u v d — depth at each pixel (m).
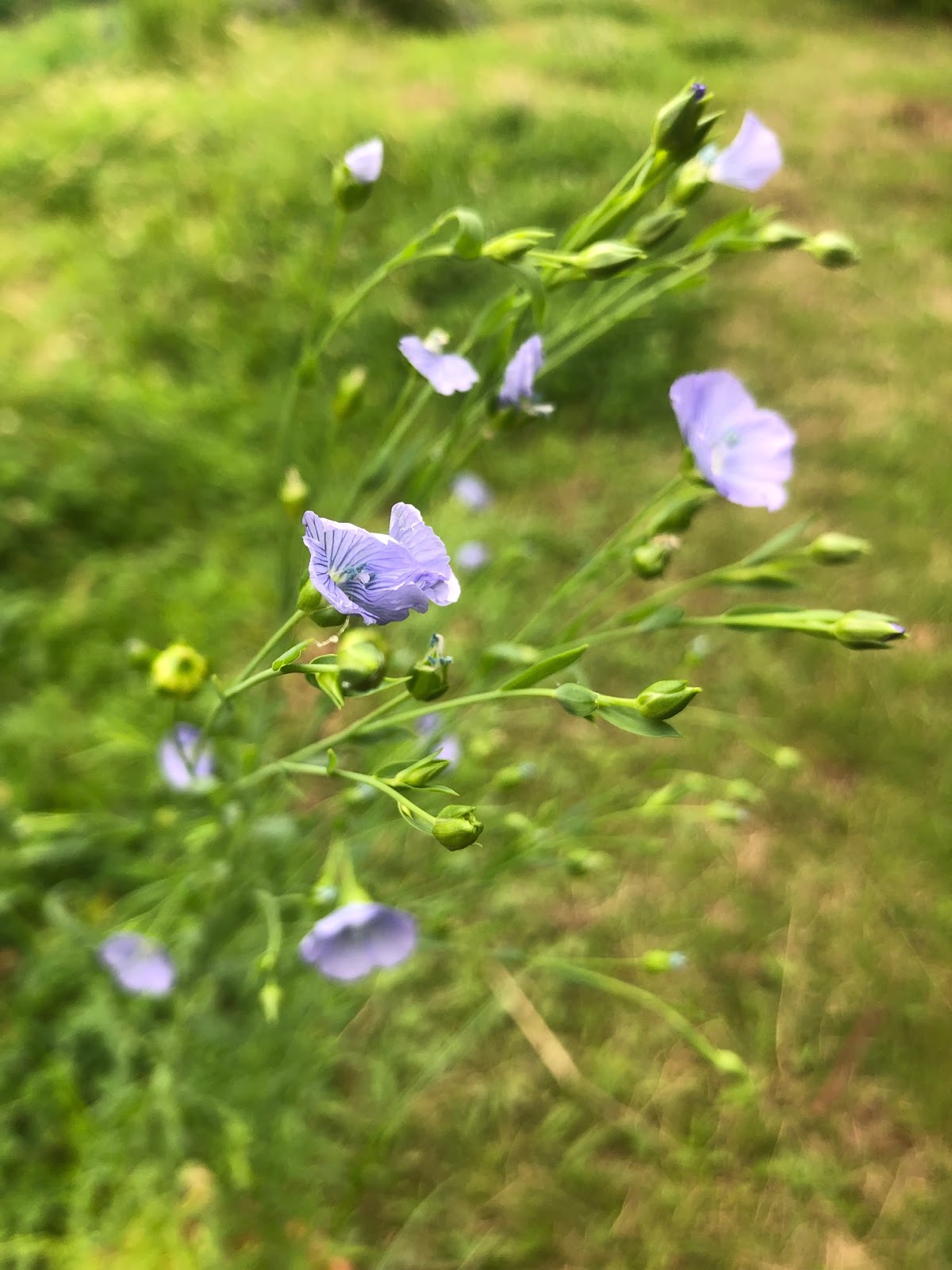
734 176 0.17
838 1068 0.30
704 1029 0.30
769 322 0.57
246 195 0.58
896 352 0.56
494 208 0.59
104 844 0.29
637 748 0.36
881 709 0.38
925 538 0.45
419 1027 0.28
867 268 0.64
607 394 0.49
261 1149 0.25
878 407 0.52
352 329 0.48
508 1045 0.29
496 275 0.52
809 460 0.49
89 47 0.99
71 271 0.52
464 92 0.81
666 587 0.42
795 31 1.26
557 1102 0.28
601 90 0.91
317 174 0.60
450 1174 0.27
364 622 0.13
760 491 0.17
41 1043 0.26
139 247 0.54
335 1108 0.26
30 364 0.45
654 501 0.18
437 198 0.60
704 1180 0.28
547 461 0.46
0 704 0.33
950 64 1.13
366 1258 0.25
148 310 0.49
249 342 0.48
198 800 0.22
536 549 0.40
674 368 0.51
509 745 0.35
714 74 1.01
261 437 0.43
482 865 0.30
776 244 0.17
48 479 0.38
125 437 0.41
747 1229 0.27
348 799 0.19
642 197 0.15
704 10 1.35
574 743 0.36
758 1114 0.29
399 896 0.25
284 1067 0.26
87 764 0.31
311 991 0.25
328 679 0.13
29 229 0.57
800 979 0.31
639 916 0.32
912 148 0.82
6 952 0.28
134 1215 0.24
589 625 0.39
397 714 0.16
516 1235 0.26
